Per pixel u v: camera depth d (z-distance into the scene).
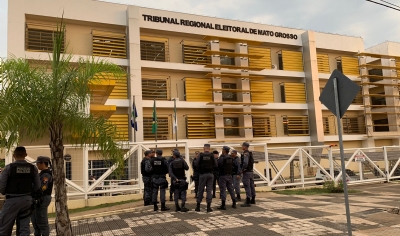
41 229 6.08
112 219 8.55
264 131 28.80
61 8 22.44
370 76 32.97
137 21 24.28
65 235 5.91
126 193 11.84
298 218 7.71
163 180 9.32
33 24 21.94
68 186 10.62
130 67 23.53
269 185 14.14
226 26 28.20
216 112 26.62
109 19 23.91
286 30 30.91
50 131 6.01
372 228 6.75
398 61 35.03
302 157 15.23
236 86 29.03
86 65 6.30
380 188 15.30
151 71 25.66
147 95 25.09
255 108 28.80
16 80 5.60
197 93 26.56
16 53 20.52
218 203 10.25
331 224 7.09
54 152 6.00
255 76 28.14
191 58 27.03
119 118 23.14
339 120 5.32
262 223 7.29
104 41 23.75
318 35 32.31
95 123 6.27
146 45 25.66
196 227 7.12
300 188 14.90
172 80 26.31
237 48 28.75
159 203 10.72
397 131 33.53
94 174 11.11
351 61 33.72
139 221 8.04
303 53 31.41
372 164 17.52
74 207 10.70
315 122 29.70
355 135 32.03
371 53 34.22
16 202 5.32
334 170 17.11
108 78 6.67
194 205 10.09
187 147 12.82
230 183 9.22
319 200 10.80
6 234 5.30
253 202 9.92
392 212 8.30
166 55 26.23
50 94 5.77
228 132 28.23
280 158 14.97
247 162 9.68
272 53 30.86
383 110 34.09
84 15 23.12
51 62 6.19
